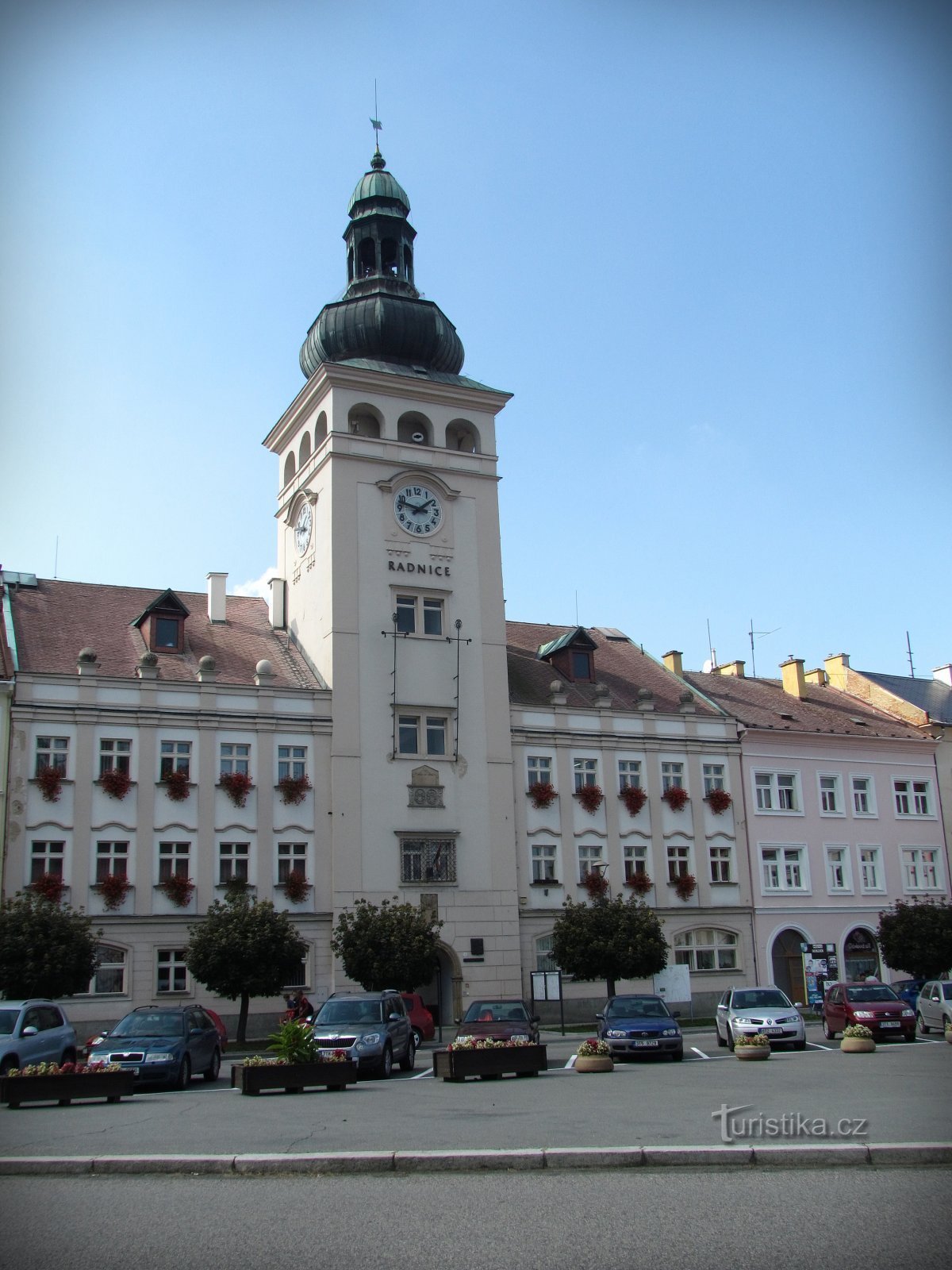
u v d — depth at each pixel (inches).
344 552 2149.4
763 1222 474.0
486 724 2176.4
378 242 2425.0
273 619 2301.9
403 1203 518.9
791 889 2390.5
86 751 1873.8
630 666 2559.1
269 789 1982.0
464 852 2094.0
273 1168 590.9
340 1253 447.8
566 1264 429.1
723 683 2647.6
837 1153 578.2
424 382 2290.8
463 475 2299.5
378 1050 1161.4
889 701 2753.4
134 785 1891.0
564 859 2190.0
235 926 1728.6
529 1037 1268.5
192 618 2222.0
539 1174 569.9
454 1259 437.1
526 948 2114.9
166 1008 1161.4
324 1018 1232.2
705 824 2338.8
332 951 1924.2
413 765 2094.0
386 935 1829.5
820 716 2628.0
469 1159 586.6
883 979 2449.6
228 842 1936.5
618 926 1985.7
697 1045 1561.3
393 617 2150.6
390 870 2031.3
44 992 1619.1
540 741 2234.3
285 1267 432.1
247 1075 960.9
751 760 2426.2
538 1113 786.2
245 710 2000.5
